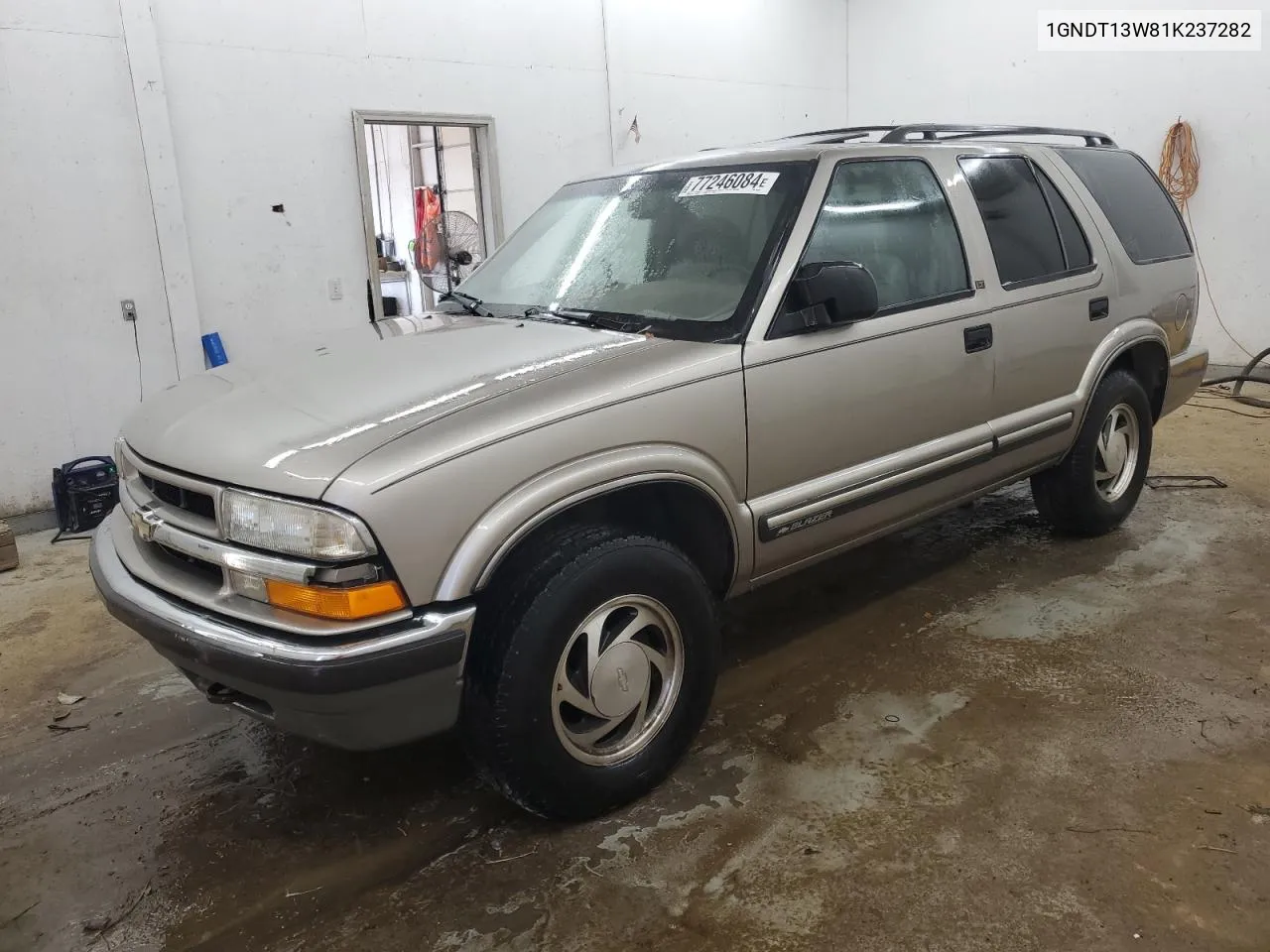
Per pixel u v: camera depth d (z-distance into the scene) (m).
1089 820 2.39
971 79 9.29
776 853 2.33
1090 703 2.95
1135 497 4.43
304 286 6.60
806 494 2.86
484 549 2.12
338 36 6.47
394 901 2.26
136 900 2.32
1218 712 2.87
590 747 2.45
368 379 2.52
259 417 2.35
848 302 2.72
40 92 5.41
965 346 3.29
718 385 2.58
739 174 3.13
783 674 3.26
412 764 2.87
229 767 2.91
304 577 2.01
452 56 7.05
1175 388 4.55
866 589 3.95
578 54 7.82
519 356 2.60
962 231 3.38
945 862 2.26
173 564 2.39
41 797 2.79
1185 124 7.95
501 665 2.22
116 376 5.91
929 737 2.81
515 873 2.32
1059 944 1.99
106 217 5.73
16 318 5.53
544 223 3.67
